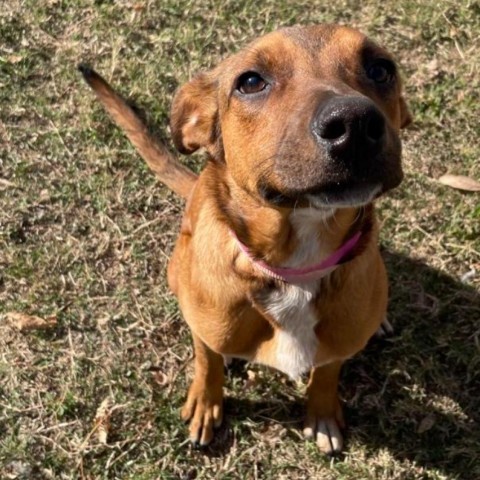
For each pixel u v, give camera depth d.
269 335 0.73
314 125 0.54
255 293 0.69
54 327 0.92
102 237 0.99
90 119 1.06
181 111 0.72
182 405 0.88
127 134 0.96
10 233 0.98
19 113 1.07
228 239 0.69
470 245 0.98
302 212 0.63
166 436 0.86
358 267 0.69
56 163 1.04
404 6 1.17
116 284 0.96
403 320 0.93
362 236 0.68
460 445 0.85
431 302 0.95
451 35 1.14
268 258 0.67
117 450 0.85
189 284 0.73
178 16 1.16
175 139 0.74
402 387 0.89
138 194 1.02
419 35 1.15
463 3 1.16
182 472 0.84
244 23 1.16
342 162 0.54
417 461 0.85
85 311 0.94
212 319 0.72
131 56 1.12
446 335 0.92
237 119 0.63
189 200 0.81
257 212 0.65
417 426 0.87
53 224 1.00
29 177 1.03
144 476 0.83
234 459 0.85
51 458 0.84
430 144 1.05
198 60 1.12
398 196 1.01
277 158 0.58
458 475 0.84
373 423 0.87
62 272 0.96
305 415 0.87
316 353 0.74
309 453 0.85
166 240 0.99
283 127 0.58
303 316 0.70
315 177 0.55
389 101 0.64
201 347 0.79
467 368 0.90
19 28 1.14
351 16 1.17
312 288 0.69
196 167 1.05
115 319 0.93
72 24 1.15
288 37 0.62
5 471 0.83
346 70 0.61
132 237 0.99
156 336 0.93
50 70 1.11
